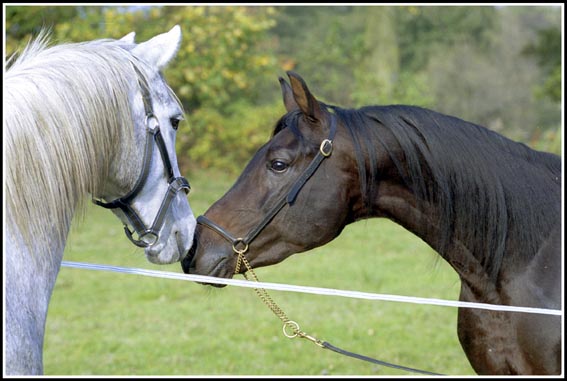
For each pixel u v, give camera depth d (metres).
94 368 7.49
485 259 4.01
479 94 28.38
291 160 4.04
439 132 4.06
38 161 3.22
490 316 3.99
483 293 4.04
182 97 20.83
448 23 29.78
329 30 27.36
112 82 3.44
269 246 4.14
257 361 7.76
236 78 20.97
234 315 9.66
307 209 4.05
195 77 20.33
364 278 11.53
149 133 3.62
